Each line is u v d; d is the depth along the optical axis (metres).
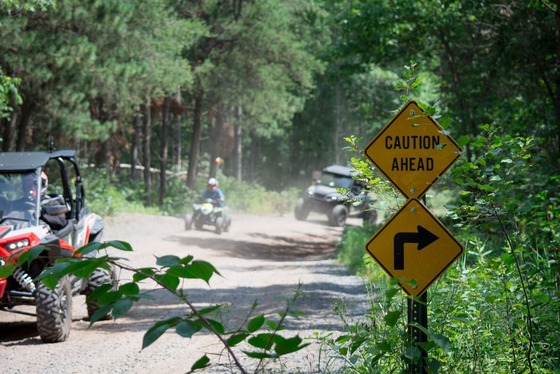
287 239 34.94
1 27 25.31
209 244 28.72
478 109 21.75
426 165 6.83
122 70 30.12
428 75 27.14
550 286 7.33
